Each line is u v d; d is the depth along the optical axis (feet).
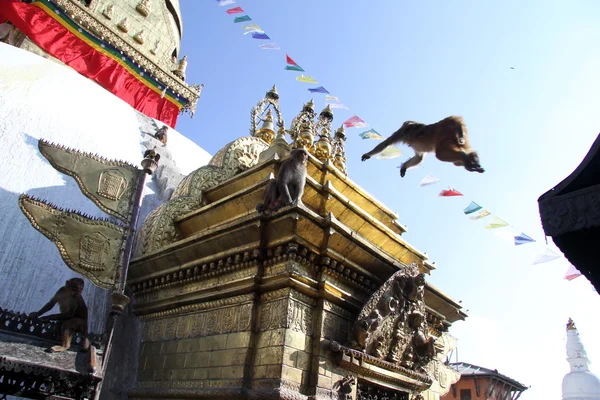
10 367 22.44
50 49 78.43
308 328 29.04
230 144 47.70
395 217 45.47
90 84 65.41
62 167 28.07
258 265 30.71
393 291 32.78
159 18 98.99
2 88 49.78
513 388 114.62
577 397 92.38
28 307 33.86
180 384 31.76
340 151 52.39
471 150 27.09
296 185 31.24
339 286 31.76
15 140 43.83
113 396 35.55
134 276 39.50
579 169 14.73
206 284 33.99
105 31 85.30
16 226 36.94
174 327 35.22
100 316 37.58
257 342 28.89
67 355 24.64
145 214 50.16
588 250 15.52
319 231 30.09
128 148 56.95
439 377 46.88
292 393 26.04
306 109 50.88
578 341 98.32
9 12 75.82
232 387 27.94
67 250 26.84
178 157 65.62
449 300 41.29
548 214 15.01
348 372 29.60
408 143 29.76
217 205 37.47
